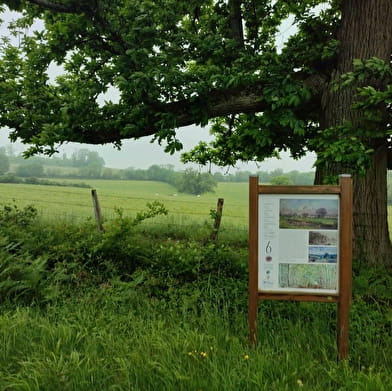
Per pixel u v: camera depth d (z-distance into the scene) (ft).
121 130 22.39
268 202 13.00
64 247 22.49
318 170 23.45
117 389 10.30
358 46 21.33
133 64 21.15
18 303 16.74
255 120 22.02
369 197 21.54
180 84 20.66
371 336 13.70
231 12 26.32
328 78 22.58
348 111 21.18
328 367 11.76
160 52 21.38
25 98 25.52
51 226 29.04
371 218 21.50
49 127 21.62
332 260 12.67
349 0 22.00
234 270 20.25
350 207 12.44
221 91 22.52
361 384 10.27
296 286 12.80
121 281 19.83
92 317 14.98
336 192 12.57
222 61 24.04
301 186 12.75
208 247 21.65
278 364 11.17
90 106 22.07
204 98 21.25
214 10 27.45
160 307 16.51
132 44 21.03
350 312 15.28
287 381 10.58
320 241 12.72
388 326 14.66
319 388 10.39
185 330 13.91
